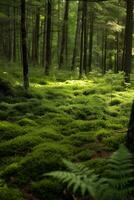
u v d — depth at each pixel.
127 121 10.70
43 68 30.03
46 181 6.38
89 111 12.05
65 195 6.01
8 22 33.44
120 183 4.29
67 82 21.47
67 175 4.14
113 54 38.94
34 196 6.13
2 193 6.02
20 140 8.50
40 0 23.67
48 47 24.22
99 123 10.09
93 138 8.59
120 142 8.02
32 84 18.77
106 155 7.43
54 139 8.87
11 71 22.95
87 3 28.61
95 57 53.47
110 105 14.05
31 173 6.79
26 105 12.32
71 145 8.24
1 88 14.32
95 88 17.75
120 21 35.44
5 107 12.29
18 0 23.17
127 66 19.48
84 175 4.25
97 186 4.18
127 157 4.43
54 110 12.08
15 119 11.08
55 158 7.18
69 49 47.28
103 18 30.88
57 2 37.66
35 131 9.45
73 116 11.52
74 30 44.44
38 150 7.63
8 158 7.79
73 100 14.42
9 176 6.84
